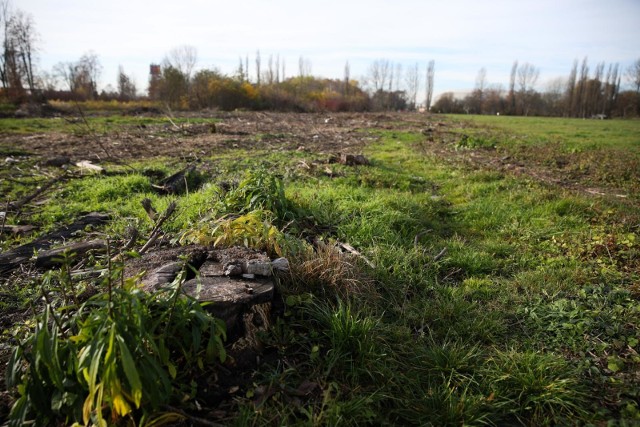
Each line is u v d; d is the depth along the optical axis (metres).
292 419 2.65
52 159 9.88
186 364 2.70
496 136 20.03
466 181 9.29
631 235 5.77
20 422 2.23
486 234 6.25
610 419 2.73
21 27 31.33
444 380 3.01
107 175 8.77
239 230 4.13
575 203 7.28
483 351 3.46
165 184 7.63
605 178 10.32
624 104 66.06
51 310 2.48
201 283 3.24
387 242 5.38
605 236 5.86
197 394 2.69
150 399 2.29
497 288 4.57
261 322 3.19
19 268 4.41
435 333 3.71
